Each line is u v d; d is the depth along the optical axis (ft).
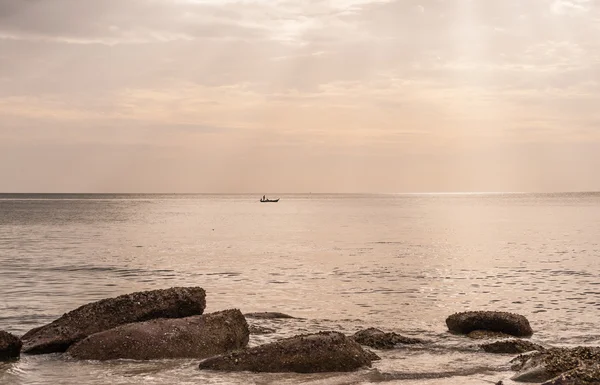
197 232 271.49
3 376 47.24
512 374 47.52
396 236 242.78
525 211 553.23
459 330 66.23
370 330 60.44
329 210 622.95
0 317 75.77
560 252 171.53
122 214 489.67
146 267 136.87
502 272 127.44
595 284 109.29
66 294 96.63
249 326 66.44
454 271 129.08
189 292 60.80
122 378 46.39
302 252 175.32
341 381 45.50
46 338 55.21
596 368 38.86
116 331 53.83
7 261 145.59
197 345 53.31
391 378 46.52
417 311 82.74
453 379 46.26
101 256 160.45
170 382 45.24
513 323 65.26
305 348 48.85
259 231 280.31
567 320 76.13
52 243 203.00
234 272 128.06
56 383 45.32
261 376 46.68
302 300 92.07
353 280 115.14
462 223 347.36
